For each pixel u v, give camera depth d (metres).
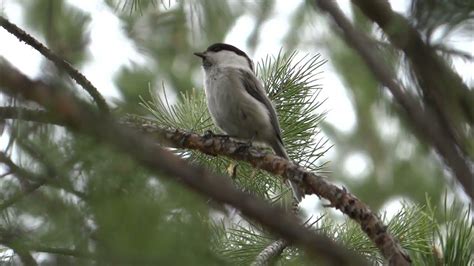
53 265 2.59
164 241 2.41
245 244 5.55
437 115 3.72
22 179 2.62
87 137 2.58
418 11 3.51
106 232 2.44
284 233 2.69
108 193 2.54
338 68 8.62
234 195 2.66
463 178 3.56
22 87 2.53
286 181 5.87
